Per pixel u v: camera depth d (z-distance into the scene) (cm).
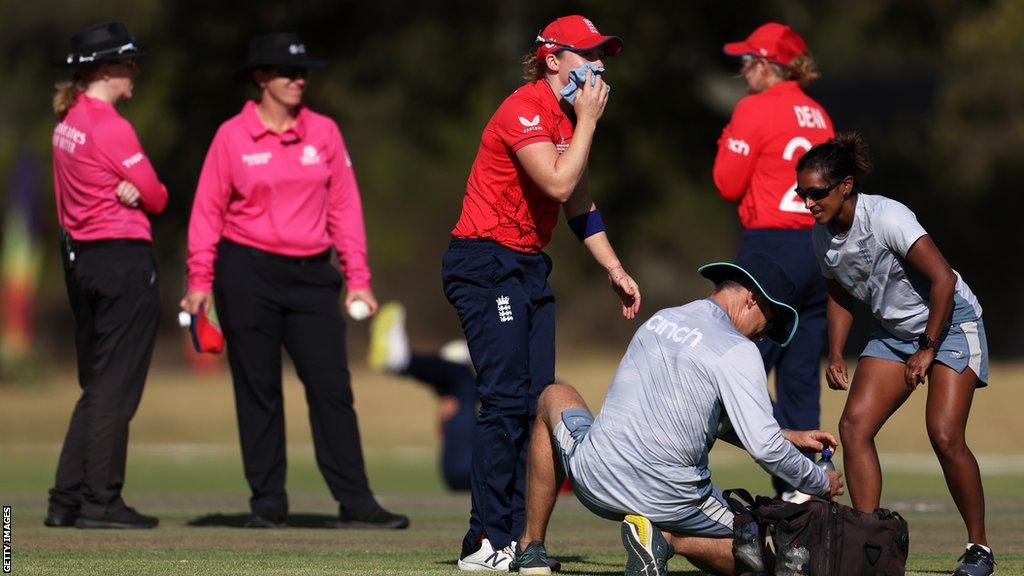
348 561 2328
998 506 3478
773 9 9669
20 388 8119
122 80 2920
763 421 1934
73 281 2909
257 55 2867
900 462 5812
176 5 9531
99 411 2867
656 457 1978
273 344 2941
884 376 2248
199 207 2930
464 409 4459
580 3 9538
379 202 12794
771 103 2997
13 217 10456
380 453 6575
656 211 10788
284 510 2958
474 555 2205
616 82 9631
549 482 2122
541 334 2284
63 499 2920
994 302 10938
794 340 2980
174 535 2747
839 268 2227
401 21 9944
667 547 1962
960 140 9525
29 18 11794
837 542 1897
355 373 9225
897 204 2170
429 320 15488
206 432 7138
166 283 14438
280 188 2900
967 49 9212
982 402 6625
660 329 2005
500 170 2227
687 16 9425
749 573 1980
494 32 10025
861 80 11450
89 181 2858
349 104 10619
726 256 13438
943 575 2192
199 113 9631
